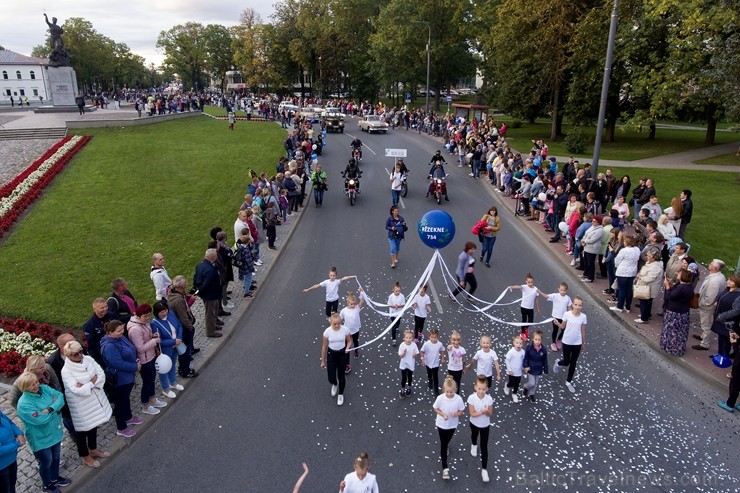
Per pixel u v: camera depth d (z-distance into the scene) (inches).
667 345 402.9
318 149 1349.7
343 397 352.8
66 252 639.1
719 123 2299.5
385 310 496.4
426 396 360.8
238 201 875.4
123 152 1206.9
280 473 285.3
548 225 733.3
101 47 4210.1
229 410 342.3
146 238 693.9
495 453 303.3
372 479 217.6
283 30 3097.9
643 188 665.0
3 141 1280.8
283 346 428.5
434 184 902.4
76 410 270.2
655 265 436.8
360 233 735.7
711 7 961.5
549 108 1759.4
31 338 421.7
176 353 356.8
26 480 276.7
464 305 507.2
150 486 275.3
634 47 1254.3
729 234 701.9
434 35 2330.2
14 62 3740.2
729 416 336.5
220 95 3732.8
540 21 1439.5
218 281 428.1
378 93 3250.5
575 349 361.1
